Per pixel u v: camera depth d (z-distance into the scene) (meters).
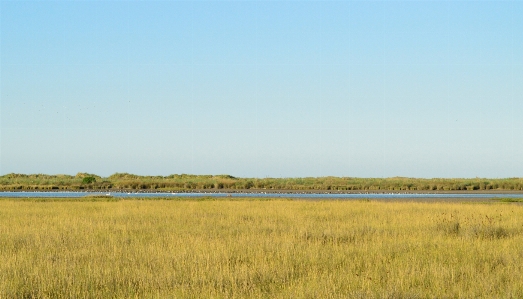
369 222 28.62
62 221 28.61
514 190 103.56
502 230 23.67
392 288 12.25
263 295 12.29
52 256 17.16
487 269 14.62
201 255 16.42
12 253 17.67
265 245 18.89
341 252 17.50
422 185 109.75
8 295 12.24
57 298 12.31
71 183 126.50
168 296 12.05
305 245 19.11
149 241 20.81
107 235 22.80
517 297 11.72
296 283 13.41
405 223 27.78
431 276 13.86
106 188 111.00
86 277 13.78
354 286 12.76
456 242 19.94
